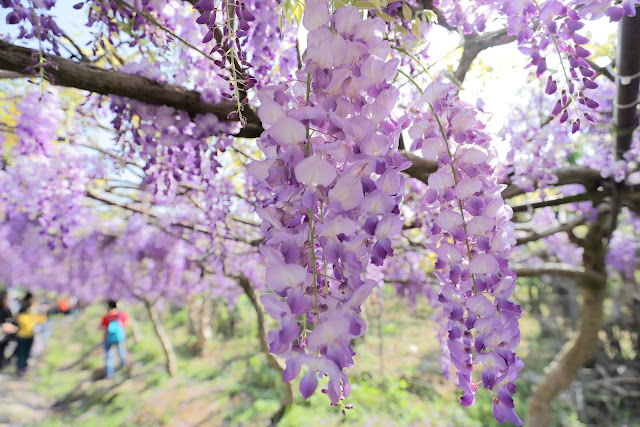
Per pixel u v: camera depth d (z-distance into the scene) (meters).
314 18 0.75
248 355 10.91
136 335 14.41
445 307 0.88
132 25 1.58
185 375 10.02
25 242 4.43
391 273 4.36
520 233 3.78
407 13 1.23
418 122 0.92
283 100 0.75
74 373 11.87
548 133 2.14
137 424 7.71
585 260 4.38
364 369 8.59
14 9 1.29
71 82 1.41
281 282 0.66
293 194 0.68
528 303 10.14
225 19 1.00
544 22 0.99
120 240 5.40
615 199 2.75
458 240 0.88
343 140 0.71
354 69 0.72
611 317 7.17
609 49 1.80
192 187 2.87
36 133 1.87
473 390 0.81
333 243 0.68
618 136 2.23
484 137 0.91
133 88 1.50
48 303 18.28
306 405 7.20
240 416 7.34
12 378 11.20
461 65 1.75
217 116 1.65
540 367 7.61
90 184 3.06
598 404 6.32
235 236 3.87
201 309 11.92
